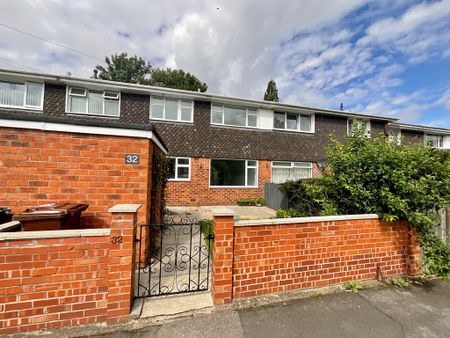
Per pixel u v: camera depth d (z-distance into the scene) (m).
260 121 11.40
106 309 2.11
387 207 3.29
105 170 3.29
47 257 1.95
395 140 3.96
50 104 8.63
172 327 2.10
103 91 9.30
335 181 3.88
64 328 2.00
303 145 12.04
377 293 2.83
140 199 3.43
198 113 10.41
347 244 3.00
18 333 1.89
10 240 1.86
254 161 11.29
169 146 9.94
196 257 3.96
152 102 9.89
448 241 3.58
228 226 2.46
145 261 3.43
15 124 2.90
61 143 3.10
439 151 3.81
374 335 2.07
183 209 9.33
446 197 3.23
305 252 2.80
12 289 1.87
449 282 3.17
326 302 2.59
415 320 2.31
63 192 3.10
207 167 10.42
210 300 2.52
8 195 2.88
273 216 8.02
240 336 2.01
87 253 2.06
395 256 3.27
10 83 8.38
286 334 2.06
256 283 2.60
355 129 4.34
